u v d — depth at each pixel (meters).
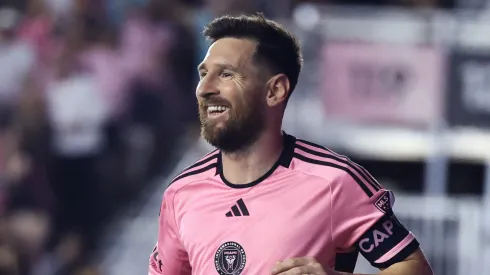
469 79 28.72
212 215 10.04
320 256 9.79
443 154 28.95
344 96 29.25
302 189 9.90
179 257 10.55
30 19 31.64
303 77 30.30
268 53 9.98
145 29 31.12
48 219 29.67
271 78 10.01
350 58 29.14
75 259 29.23
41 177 29.91
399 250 9.80
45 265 29.23
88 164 29.98
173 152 31.39
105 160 30.25
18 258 28.91
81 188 30.02
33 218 29.47
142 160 30.92
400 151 29.61
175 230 10.46
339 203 9.84
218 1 30.92
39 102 30.12
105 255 29.38
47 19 31.19
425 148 29.30
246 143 10.00
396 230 9.90
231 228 9.89
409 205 28.23
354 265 10.24
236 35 10.05
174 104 31.45
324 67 29.27
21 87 30.50
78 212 29.92
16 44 30.86
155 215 29.86
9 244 28.94
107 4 31.67
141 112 30.86
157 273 10.90
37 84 30.34
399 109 29.06
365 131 29.70
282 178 10.00
